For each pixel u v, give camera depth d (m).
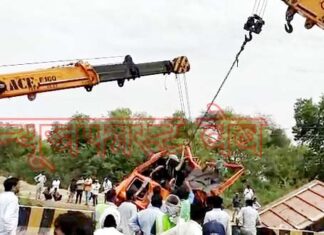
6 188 9.53
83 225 3.86
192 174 18.03
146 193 16.64
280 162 63.38
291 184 62.62
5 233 9.33
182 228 6.84
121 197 16.66
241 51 14.50
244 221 13.99
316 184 21.34
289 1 11.60
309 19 11.70
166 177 17.81
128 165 65.06
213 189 18.00
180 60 17.55
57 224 3.89
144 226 8.91
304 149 64.88
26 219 14.48
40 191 35.69
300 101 65.50
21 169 70.25
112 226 5.84
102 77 15.11
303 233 17.28
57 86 14.12
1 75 13.34
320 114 64.69
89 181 34.53
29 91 13.65
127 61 15.73
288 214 20.38
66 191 43.62
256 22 13.98
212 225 7.55
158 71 17.09
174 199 8.20
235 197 28.02
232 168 19.92
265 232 9.92
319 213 19.72
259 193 56.09
